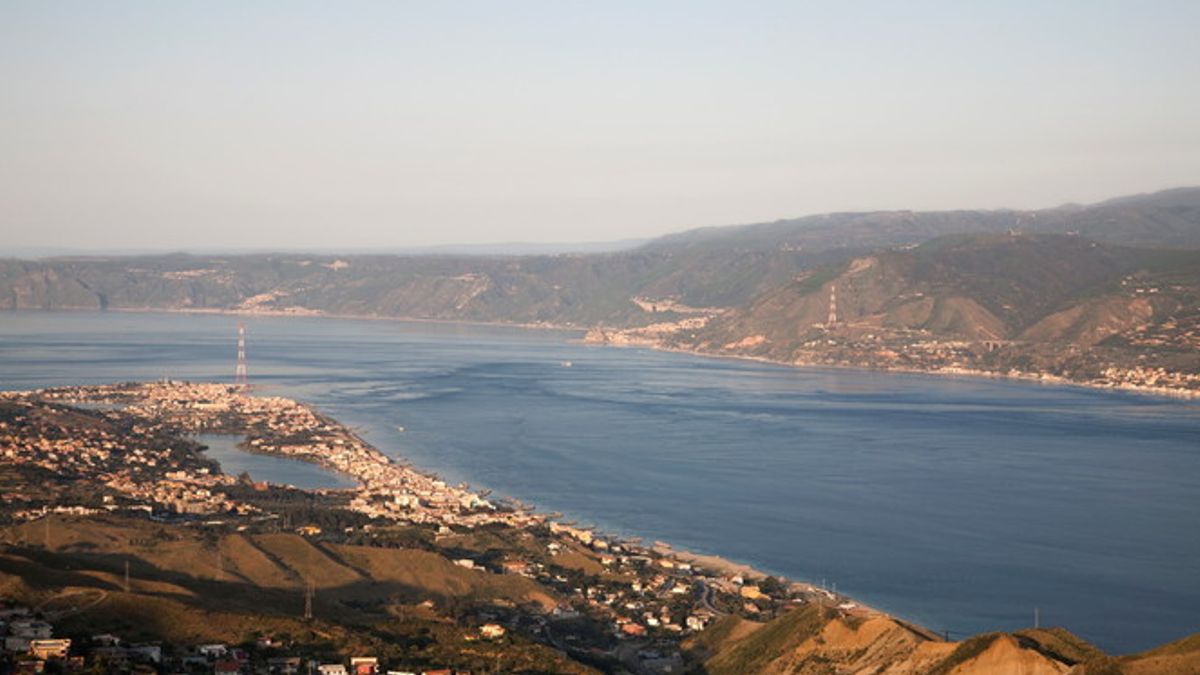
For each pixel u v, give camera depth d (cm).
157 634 19100
